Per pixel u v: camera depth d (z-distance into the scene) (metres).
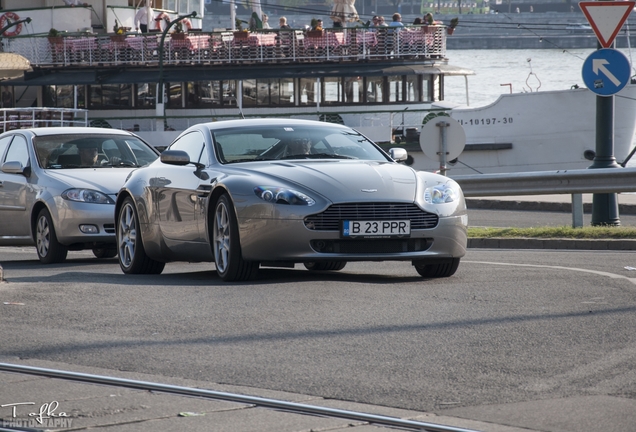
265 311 14.69
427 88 61.38
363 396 9.82
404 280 18.50
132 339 12.83
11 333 13.33
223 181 18.38
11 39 66.81
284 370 10.97
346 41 60.69
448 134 32.91
